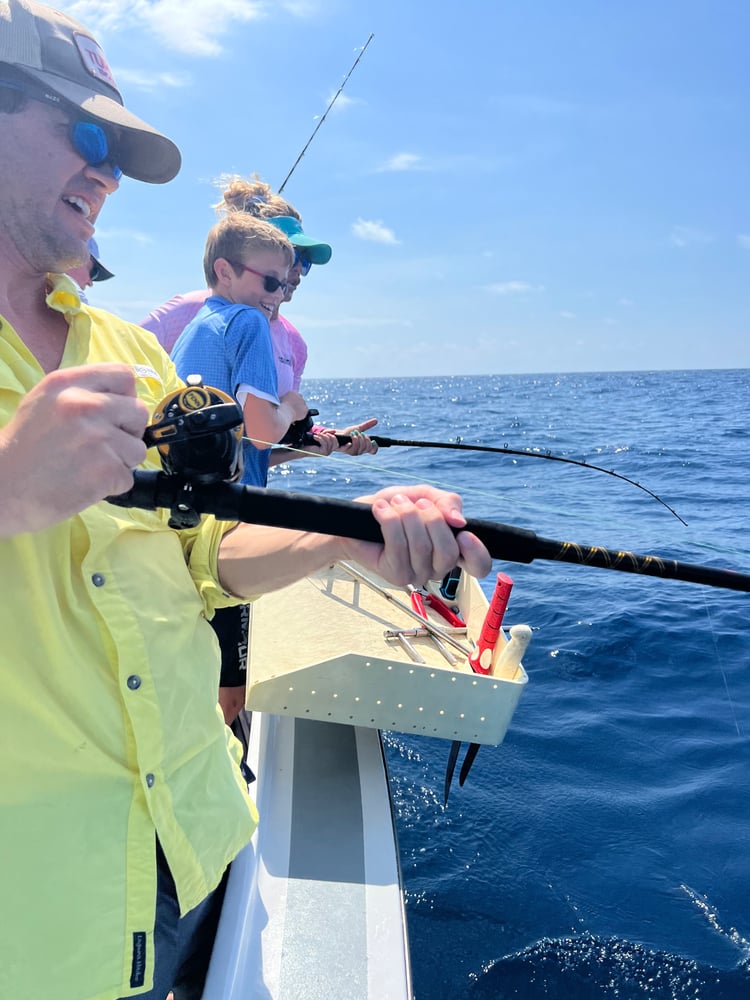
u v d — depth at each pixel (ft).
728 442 44.34
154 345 4.06
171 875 3.34
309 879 4.98
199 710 3.54
